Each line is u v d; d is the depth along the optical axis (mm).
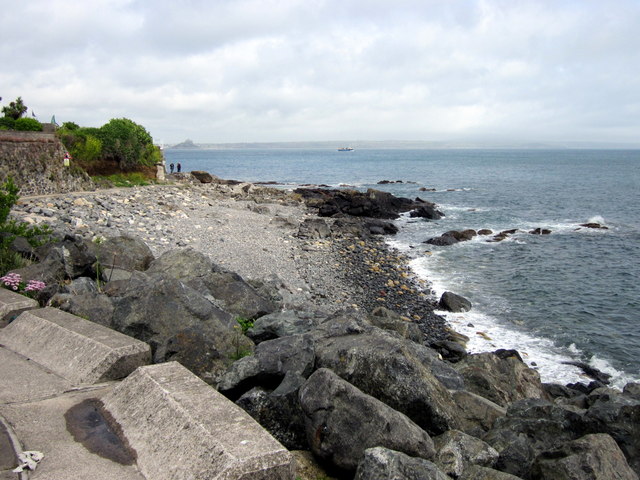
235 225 34250
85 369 7117
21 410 6129
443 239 37406
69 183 35219
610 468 6434
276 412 7332
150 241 25266
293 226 37312
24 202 27406
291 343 8422
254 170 137625
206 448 4789
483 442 7324
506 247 36781
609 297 25547
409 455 6332
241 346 9469
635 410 7949
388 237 40000
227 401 5727
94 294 10602
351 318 9914
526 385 13398
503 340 19984
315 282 24812
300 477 6270
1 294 10430
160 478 4797
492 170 138875
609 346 19672
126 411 5887
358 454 6281
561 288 26859
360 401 6625
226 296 13414
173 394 5738
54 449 5352
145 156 51219
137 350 7469
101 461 5180
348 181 97062
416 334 14828
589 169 146000
